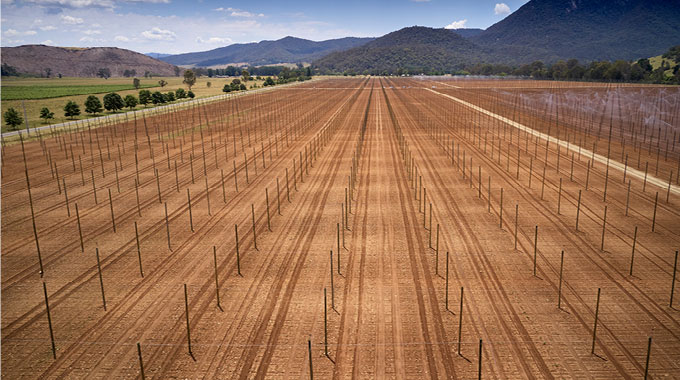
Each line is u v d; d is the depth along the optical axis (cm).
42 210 3388
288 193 3747
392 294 2175
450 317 1981
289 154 5334
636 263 2458
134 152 5456
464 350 1769
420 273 2381
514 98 12088
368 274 2373
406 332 1883
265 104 11350
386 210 3359
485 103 10962
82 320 1975
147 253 2634
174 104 11469
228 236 2878
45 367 1686
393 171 4519
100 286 2259
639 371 1642
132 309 2055
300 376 1638
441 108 10112
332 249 2678
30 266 2488
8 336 1869
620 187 3844
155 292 2200
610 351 1750
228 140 6275
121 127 7506
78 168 4675
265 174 4422
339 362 1708
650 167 4497
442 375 1638
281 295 2169
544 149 5456
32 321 1970
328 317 1989
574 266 2431
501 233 2892
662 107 9538
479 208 3372
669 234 2839
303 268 2442
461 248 2677
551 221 3086
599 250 2623
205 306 2078
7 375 1642
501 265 2455
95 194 3706
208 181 4169
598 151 5278
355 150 5581
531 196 3641
